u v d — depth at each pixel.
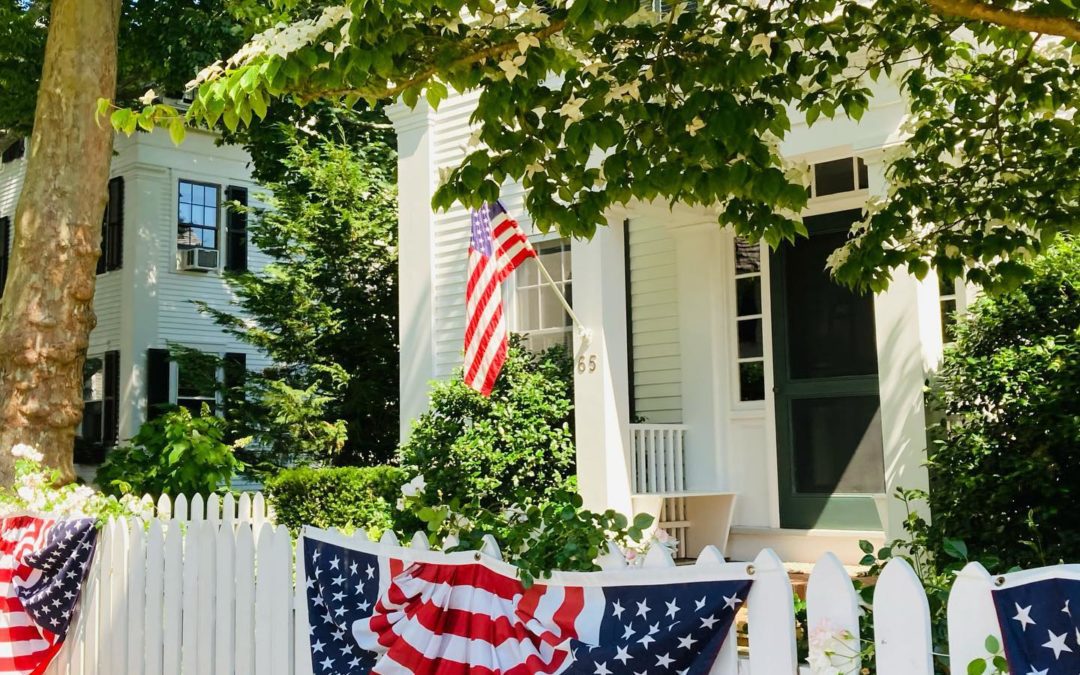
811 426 9.23
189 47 15.16
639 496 8.72
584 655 3.19
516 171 4.80
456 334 11.23
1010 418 6.29
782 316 9.43
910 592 2.69
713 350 9.73
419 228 11.55
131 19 15.45
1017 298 6.46
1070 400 5.96
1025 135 5.53
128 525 5.45
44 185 8.71
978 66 5.73
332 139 18.03
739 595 2.97
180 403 20.80
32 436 8.37
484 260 8.32
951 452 6.42
